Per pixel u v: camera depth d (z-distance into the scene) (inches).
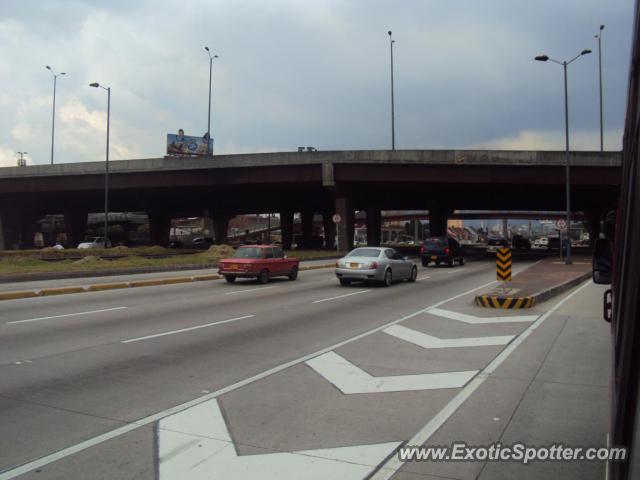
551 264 1379.2
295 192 2400.3
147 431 207.2
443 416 225.5
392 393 258.4
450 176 1800.0
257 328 439.8
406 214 5032.0
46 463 178.1
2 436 201.8
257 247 879.1
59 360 323.6
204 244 3358.8
